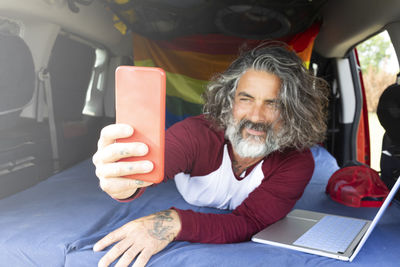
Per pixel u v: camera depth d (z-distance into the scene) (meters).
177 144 1.41
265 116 1.40
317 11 2.21
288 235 1.31
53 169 2.38
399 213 1.67
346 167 2.05
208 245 1.22
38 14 1.99
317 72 3.47
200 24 2.41
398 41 2.10
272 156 1.49
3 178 1.85
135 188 0.89
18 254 1.22
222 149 1.50
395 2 1.94
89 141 2.99
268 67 1.37
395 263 1.10
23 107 1.92
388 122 2.03
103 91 3.15
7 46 1.68
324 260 1.11
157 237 1.16
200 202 1.68
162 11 2.34
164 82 0.77
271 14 2.18
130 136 0.79
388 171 2.19
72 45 2.41
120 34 2.95
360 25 2.46
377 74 5.73
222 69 3.01
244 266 1.07
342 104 3.27
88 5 2.35
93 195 1.85
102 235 1.31
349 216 1.70
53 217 1.50
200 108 3.14
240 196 1.58
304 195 2.03
